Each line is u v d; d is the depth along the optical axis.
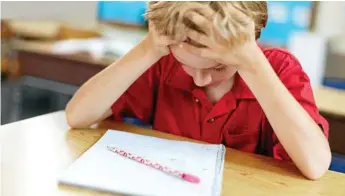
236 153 0.79
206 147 0.80
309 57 1.80
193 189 0.62
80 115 0.85
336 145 1.40
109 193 0.60
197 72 0.73
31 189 0.59
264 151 0.89
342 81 1.80
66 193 0.59
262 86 0.74
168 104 0.94
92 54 1.91
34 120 0.88
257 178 0.69
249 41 0.70
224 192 0.63
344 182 0.70
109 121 0.91
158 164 0.69
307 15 2.23
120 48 1.97
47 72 1.97
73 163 0.68
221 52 0.68
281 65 0.88
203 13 0.64
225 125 0.89
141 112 0.96
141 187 0.61
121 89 0.87
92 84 0.87
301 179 0.70
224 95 0.88
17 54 2.04
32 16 2.50
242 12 0.66
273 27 2.23
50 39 2.31
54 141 0.77
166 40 0.71
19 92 2.09
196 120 0.91
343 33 2.26
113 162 0.69
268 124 0.87
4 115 2.11
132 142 0.79
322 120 0.82
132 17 2.45
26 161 0.68
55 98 2.02
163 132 0.89
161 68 0.95
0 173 0.63
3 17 2.33
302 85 0.85
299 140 0.73
